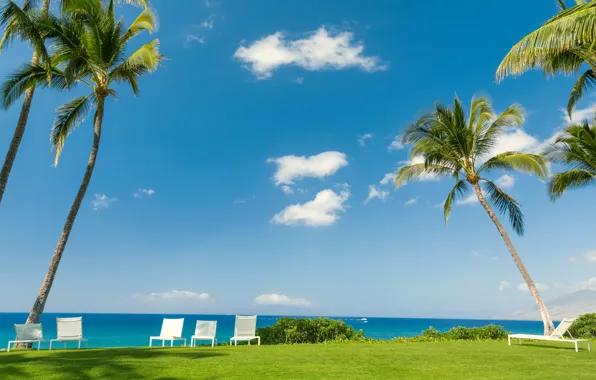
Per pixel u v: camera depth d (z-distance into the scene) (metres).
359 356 9.86
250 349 11.33
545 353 10.95
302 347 12.23
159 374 7.19
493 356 10.15
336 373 7.45
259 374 7.26
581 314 21.50
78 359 8.57
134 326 72.12
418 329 81.44
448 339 17.78
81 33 13.98
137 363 8.13
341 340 15.81
